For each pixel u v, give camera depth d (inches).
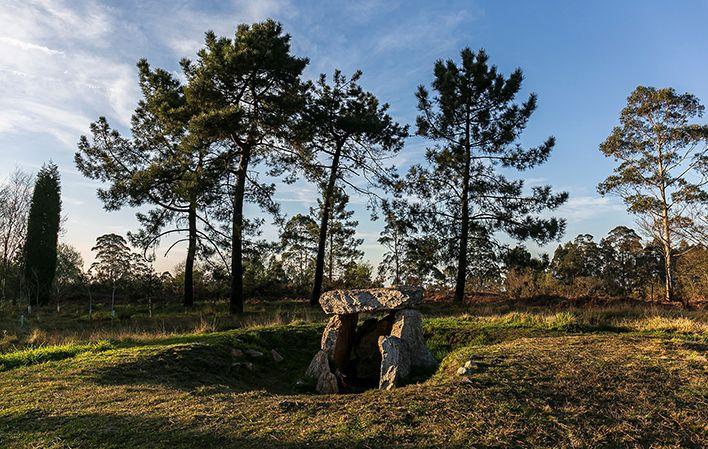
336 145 1038.4
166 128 981.8
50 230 1277.1
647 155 1290.6
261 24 881.5
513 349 355.3
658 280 1764.3
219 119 787.4
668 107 1258.6
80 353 426.0
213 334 515.8
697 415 236.1
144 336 545.3
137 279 1162.0
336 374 415.2
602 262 1940.2
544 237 946.7
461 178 1007.6
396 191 1017.5
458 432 213.5
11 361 392.2
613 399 252.4
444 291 1219.9
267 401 265.7
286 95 868.6
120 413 246.4
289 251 1364.4
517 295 1072.2
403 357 389.1
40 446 207.9
